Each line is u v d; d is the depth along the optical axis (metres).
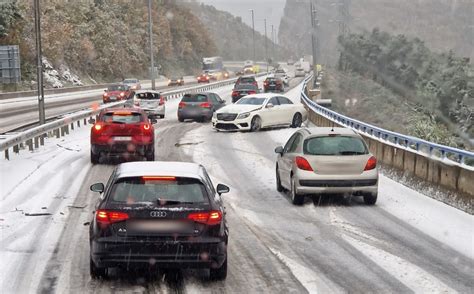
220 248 9.55
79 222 14.41
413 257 11.82
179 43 173.62
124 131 24.14
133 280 10.12
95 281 10.02
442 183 18.05
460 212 16.27
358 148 16.91
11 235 13.11
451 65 84.69
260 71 178.50
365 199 17.09
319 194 16.81
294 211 16.20
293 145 17.89
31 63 86.69
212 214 9.55
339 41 128.25
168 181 9.74
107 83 114.50
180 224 9.42
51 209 15.79
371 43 110.31
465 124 64.75
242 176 21.97
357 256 11.86
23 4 87.50
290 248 12.44
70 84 96.31
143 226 9.38
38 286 9.72
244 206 16.81
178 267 9.52
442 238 13.38
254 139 33.31
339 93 88.88
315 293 9.62
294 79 130.00
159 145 30.70
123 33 128.88
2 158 24.62
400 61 98.31
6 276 10.22
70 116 36.31
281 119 38.44
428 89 73.19
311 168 16.56
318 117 41.03
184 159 25.97
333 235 13.59
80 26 109.38
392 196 18.52
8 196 17.34
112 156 26.44
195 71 177.50
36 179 20.30
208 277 10.35
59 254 11.65
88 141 32.28
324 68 139.62
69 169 22.72
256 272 10.71
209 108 43.75
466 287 10.00
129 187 9.68
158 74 145.88
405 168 21.11
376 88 93.06
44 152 27.12
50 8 94.69
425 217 15.56
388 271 10.88
